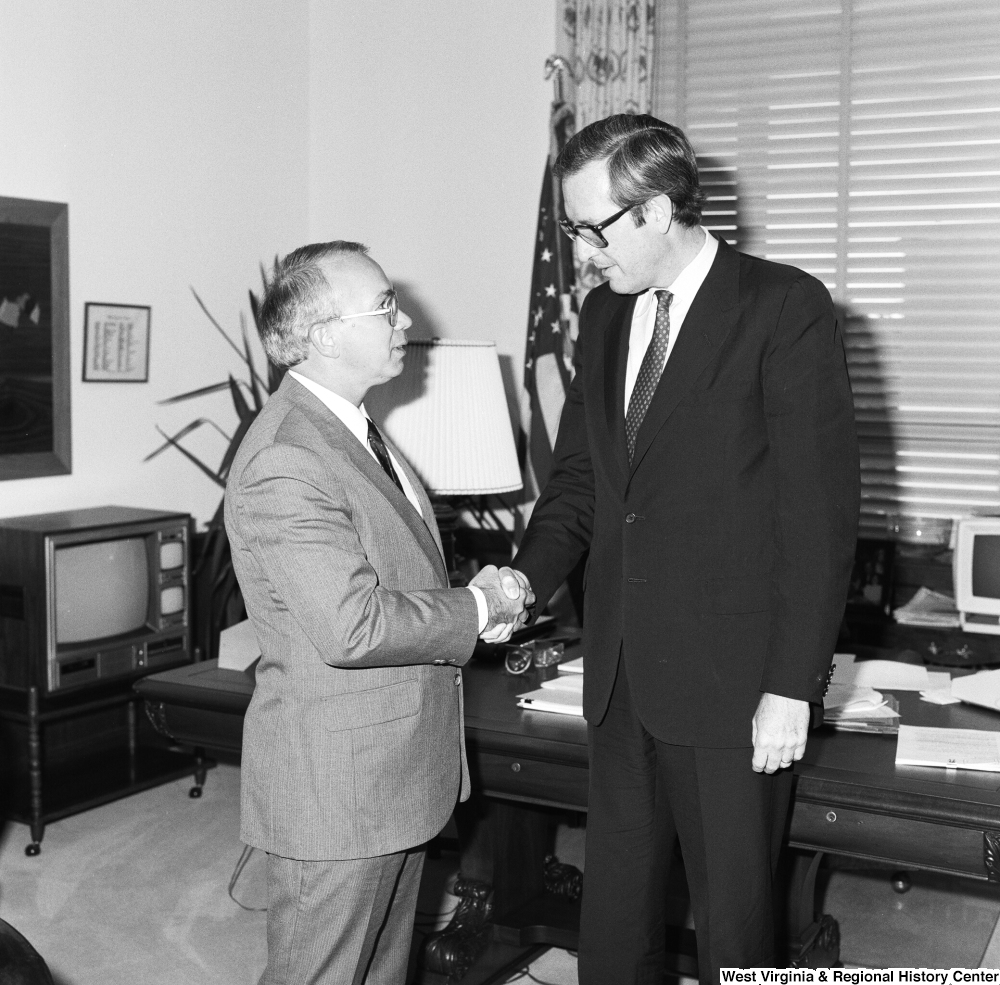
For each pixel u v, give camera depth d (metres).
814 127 4.43
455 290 5.00
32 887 3.35
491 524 4.86
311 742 1.83
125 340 4.38
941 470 4.35
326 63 5.17
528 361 4.54
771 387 1.76
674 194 1.77
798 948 2.56
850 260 4.43
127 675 3.88
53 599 3.62
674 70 4.59
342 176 5.18
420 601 1.86
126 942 3.00
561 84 4.50
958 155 4.25
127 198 4.39
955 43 4.22
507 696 2.57
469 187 4.93
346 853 1.83
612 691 1.96
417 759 1.89
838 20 4.36
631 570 1.88
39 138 4.05
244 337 4.87
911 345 4.36
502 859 2.83
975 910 3.28
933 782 2.02
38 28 4.02
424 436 3.06
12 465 3.99
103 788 3.91
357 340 1.91
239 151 4.87
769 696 1.73
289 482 1.78
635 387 1.91
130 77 4.38
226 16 4.77
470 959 2.72
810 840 2.08
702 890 1.89
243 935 3.05
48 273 4.07
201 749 4.15
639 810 1.98
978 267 4.26
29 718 3.63
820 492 1.72
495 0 4.81
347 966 1.90
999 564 3.77
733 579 1.81
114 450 4.39
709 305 1.80
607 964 2.04
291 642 1.86
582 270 4.54
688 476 1.82
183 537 4.06
